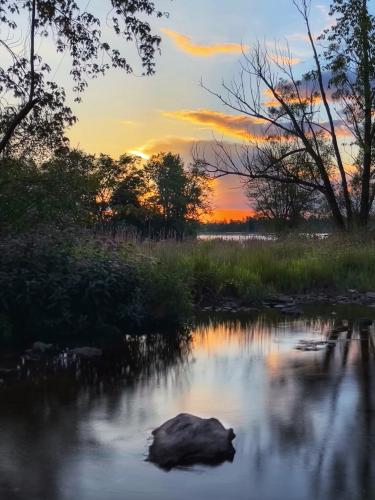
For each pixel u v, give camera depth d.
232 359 7.66
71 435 4.77
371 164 26.06
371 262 17.25
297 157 27.50
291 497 3.69
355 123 26.06
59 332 8.90
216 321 10.99
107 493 3.74
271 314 11.91
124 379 6.61
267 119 27.16
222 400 5.78
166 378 6.65
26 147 12.01
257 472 4.06
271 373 6.88
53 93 12.03
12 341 8.62
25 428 4.94
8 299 8.80
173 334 9.58
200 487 3.83
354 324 10.54
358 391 6.07
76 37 12.85
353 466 4.16
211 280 13.54
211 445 4.38
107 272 9.38
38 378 6.64
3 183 10.73
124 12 12.83
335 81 25.56
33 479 3.94
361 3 24.52
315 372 6.90
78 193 12.61
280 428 4.95
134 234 16.92
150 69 13.48
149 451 4.41
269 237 22.36
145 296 10.23
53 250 9.48
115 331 9.22
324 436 4.76
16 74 11.83
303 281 15.50
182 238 19.69
